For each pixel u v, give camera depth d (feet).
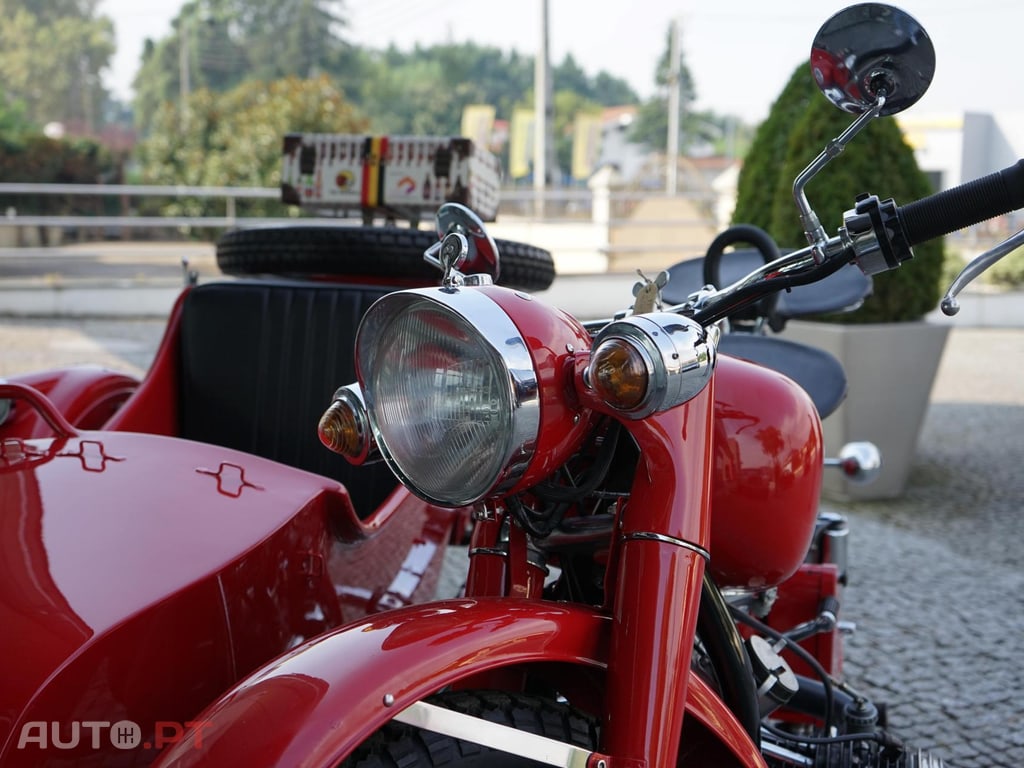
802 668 7.06
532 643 3.82
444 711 3.66
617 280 38.47
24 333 30.81
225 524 5.07
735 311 4.50
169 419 8.09
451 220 4.57
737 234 6.57
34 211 53.31
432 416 3.87
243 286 8.09
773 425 5.12
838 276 8.11
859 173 15.35
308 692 3.43
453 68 238.89
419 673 3.52
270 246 8.32
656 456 3.99
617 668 3.91
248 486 5.50
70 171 66.28
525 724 3.94
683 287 7.97
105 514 4.98
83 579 4.51
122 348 28.19
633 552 3.98
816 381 6.95
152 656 4.43
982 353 35.14
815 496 5.31
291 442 7.95
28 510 4.95
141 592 4.47
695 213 44.98
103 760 4.28
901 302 15.70
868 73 3.85
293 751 3.25
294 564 5.38
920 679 9.77
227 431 8.04
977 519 15.43
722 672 4.87
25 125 84.84
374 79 218.79
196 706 4.68
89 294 35.91
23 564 4.57
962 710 9.14
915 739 8.61
